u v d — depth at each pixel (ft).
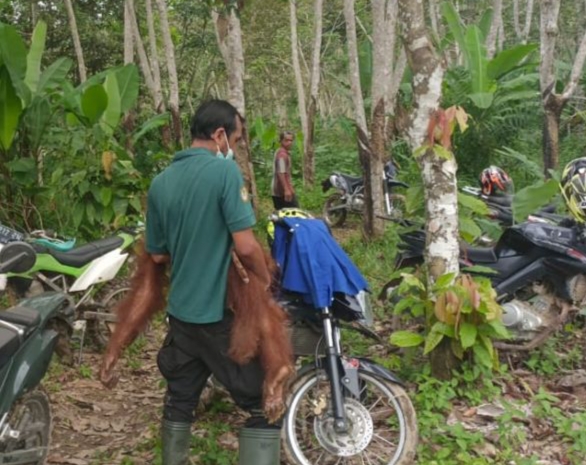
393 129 39.68
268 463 11.65
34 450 11.93
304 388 12.96
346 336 19.52
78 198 25.39
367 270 27.76
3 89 24.23
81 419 15.93
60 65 27.61
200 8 53.67
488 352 15.31
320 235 12.92
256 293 11.18
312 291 12.64
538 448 14.12
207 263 11.26
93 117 27.30
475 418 14.93
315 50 51.83
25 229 25.82
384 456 13.32
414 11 15.34
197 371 12.01
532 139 45.60
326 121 70.95
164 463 12.08
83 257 18.19
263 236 25.05
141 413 16.31
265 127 55.88
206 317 11.26
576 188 17.61
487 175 25.43
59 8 53.98
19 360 11.21
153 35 47.44
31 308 11.89
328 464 13.32
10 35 23.66
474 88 41.57
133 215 25.91
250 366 11.44
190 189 11.29
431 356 16.01
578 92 48.16
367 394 13.80
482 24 49.49
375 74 33.27
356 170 56.03
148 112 51.52
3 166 25.58
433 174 15.71
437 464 13.15
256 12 72.18
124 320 12.19
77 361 19.17
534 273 17.43
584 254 17.30
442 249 15.72
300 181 54.60
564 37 61.62
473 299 14.97
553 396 15.61
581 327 20.61
